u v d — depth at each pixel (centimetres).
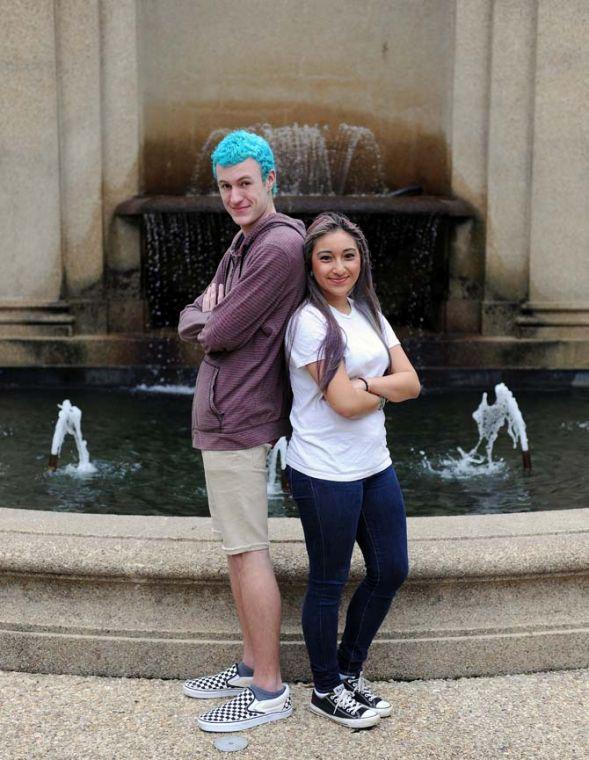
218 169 288
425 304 1013
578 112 931
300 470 285
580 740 289
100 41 927
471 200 960
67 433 662
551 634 331
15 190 931
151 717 303
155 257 980
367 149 1023
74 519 353
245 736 291
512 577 326
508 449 621
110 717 303
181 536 335
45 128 923
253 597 294
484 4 933
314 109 1020
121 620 330
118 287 964
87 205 943
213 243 954
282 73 1013
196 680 318
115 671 330
